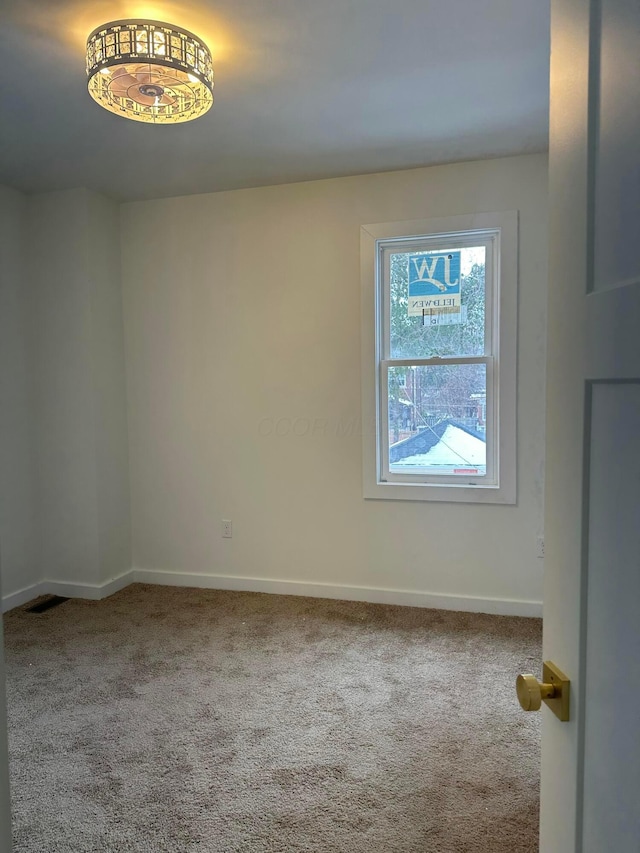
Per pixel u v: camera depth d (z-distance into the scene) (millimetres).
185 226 3422
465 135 2631
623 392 597
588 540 689
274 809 1652
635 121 570
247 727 2059
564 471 756
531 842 1520
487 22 1792
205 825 1596
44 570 3494
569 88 730
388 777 1782
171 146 2693
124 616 3098
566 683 746
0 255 3182
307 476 3328
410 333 3189
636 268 570
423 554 3176
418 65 2039
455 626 2910
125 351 3592
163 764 1858
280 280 3289
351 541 3283
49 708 2195
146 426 3592
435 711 2145
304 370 3289
